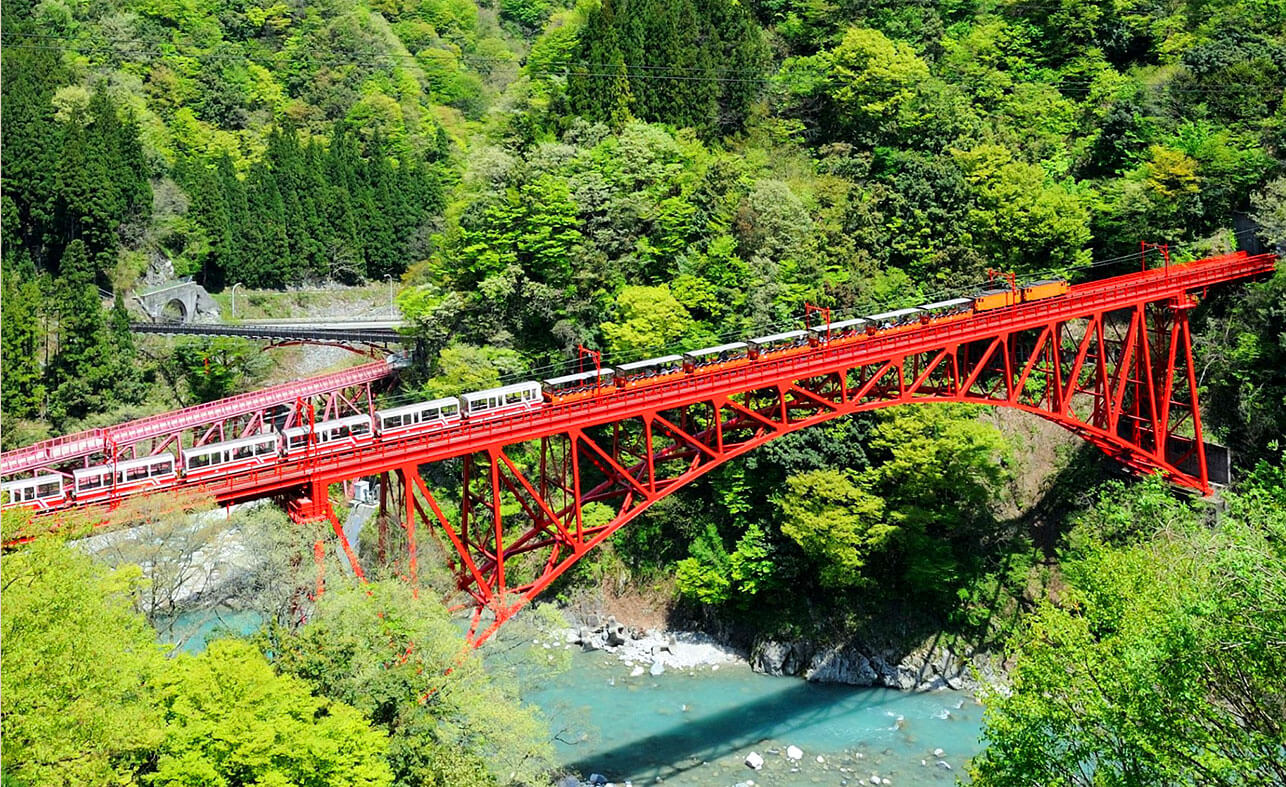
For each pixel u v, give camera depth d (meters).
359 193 127.94
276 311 117.88
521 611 51.94
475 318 75.38
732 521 66.81
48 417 87.69
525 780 36.19
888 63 90.69
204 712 29.19
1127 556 37.41
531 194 76.69
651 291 71.44
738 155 87.50
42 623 26.00
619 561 68.19
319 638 33.81
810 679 60.97
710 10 99.12
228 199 119.75
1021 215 78.31
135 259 108.69
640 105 90.50
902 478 63.84
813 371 52.09
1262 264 70.25
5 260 98.81
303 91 151.50
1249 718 27.23
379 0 173.75
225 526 37.91
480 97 161.38
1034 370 61.66
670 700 58.28
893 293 76.75
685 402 49.16
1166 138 83.62
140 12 150.12
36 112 104.56
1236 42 90.44
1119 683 27.70
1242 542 29.09
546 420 46.16
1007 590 63.66
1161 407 66.38
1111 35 100.25
